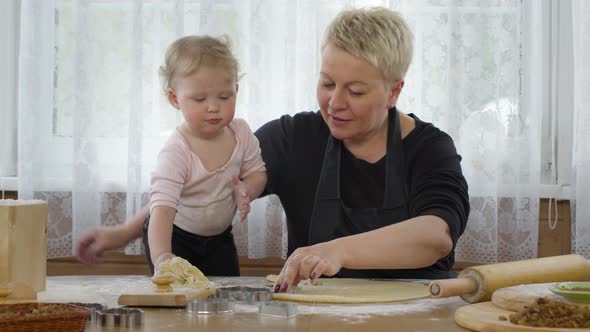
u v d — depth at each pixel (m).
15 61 2.47
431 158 1.62
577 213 2.24
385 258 1.34
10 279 1.19
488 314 1.01
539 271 1.23
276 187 1.78
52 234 2.37
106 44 2.38
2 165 2.45
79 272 2.41
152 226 1.54
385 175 1.65
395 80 1.57
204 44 1.63
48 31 2.40
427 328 0.99
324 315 1.08
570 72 2.36
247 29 2.32
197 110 1.60
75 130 2.31
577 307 0.98
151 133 2.34
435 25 2.30
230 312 1.09
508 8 2.28
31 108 2.34
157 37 2.34
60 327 0.89
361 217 1.63
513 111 2.28
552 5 2.36
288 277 1.25
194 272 1.28
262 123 2.28
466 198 1.56
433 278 1.63
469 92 2.28
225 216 1.69
